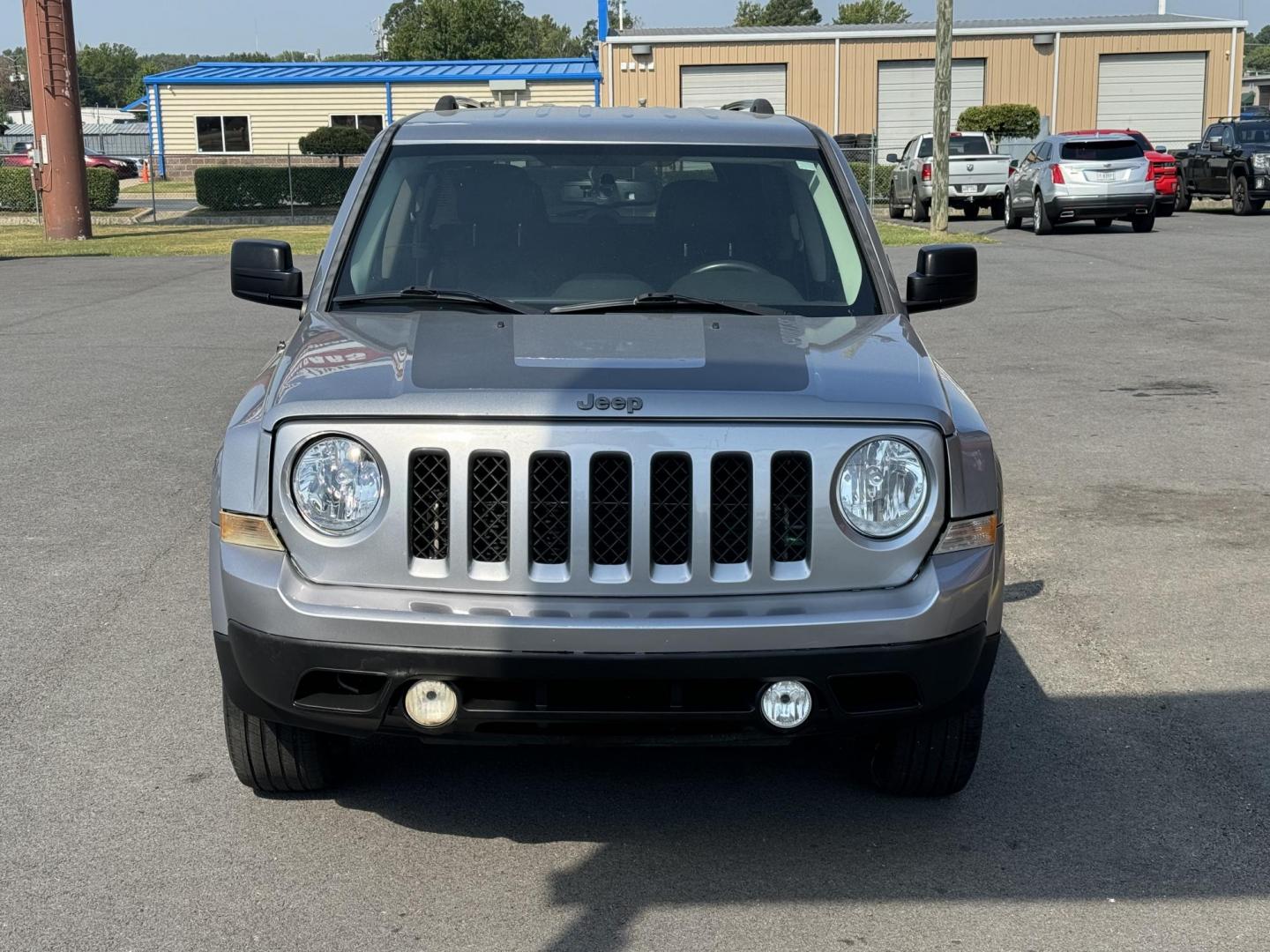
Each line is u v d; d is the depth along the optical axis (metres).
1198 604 5.68
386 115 50.41
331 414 3.35
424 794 4.02
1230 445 8.37
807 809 3.95
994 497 3.55
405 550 3.33
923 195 30.45
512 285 4.43
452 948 3.21
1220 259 20.14
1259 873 3.57
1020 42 42.78
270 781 3.88
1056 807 3.95
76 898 3.43
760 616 3.29
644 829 3.82
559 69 49.88
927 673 3.38
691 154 4.79
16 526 6.77
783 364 3.63
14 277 20.09
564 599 3.31
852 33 42.44
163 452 8.31
